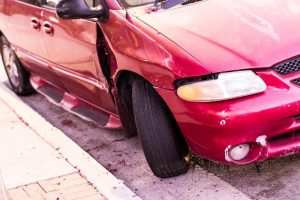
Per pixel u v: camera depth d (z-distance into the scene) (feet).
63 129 18.54
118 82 14.37
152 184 14.03
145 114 13.30
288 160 14.08
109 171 15.14
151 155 13.60
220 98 11.92
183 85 12.33
